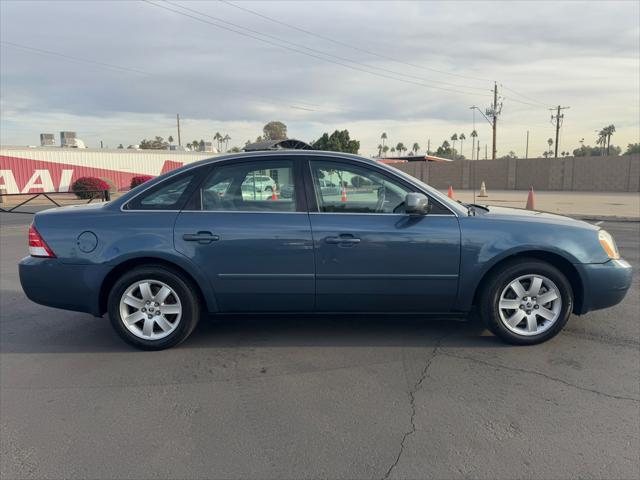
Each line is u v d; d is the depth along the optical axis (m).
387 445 2.75
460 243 3.97
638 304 5.39
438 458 2.63
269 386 3.51
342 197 4.09
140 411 3.17
